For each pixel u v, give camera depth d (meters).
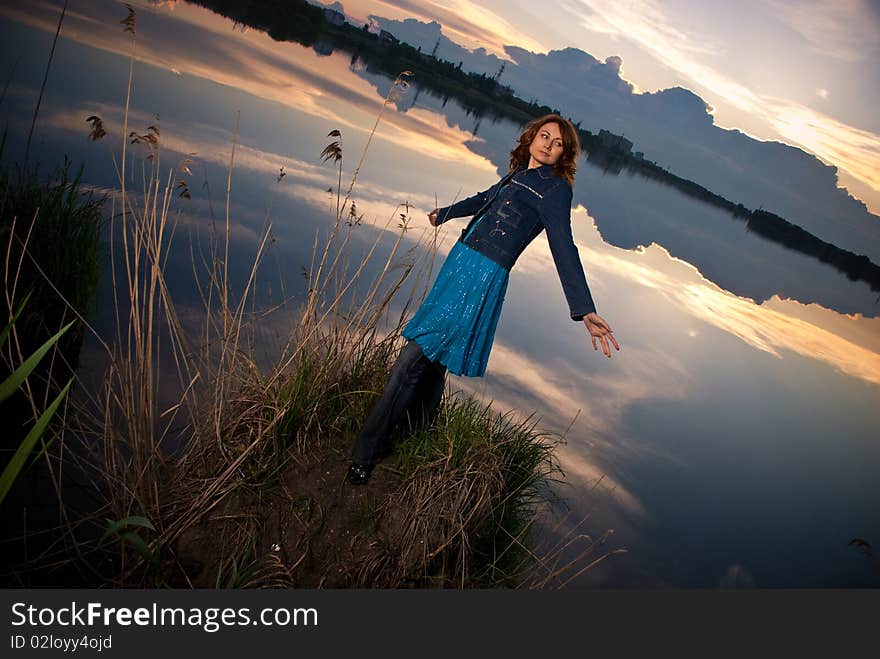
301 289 3.68
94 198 3.75
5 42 6.18
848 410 7.59
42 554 1.69
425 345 2.11
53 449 2.08
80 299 2.81
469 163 11.23
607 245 10.85
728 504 3.89
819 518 4.32
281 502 2.07
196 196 4.44
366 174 7.23
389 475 2.30
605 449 3.81
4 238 2.67
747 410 5.99
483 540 2.35
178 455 2.19
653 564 2.86
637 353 6.09
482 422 2.66
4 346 2.40
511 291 6.03
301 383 2.33
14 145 4.02
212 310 3.16
